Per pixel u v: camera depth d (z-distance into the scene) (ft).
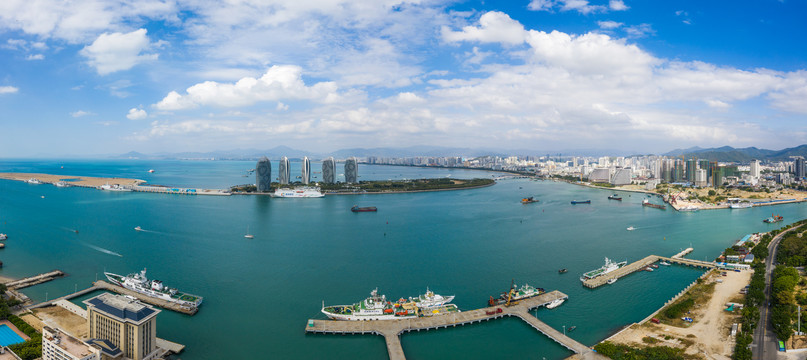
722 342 627.05
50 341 542.98
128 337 547.08
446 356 620.49
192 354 603.26
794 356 584.81
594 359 594.24
